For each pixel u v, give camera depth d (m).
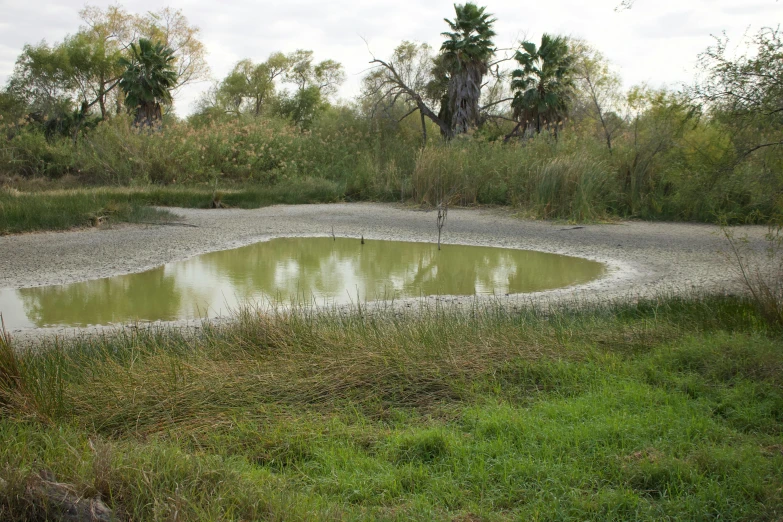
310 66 54.53
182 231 14.69
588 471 3.37
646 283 9.49
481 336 5.77
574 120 27.84
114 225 15.34
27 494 2.93
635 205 17.98
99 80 43.56
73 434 3.80
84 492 2.97
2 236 13.53
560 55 28.52
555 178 17.70
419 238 14.38
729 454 3.46
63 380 4.83
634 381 4.63
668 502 3.08
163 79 31.25
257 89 53.81
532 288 9.48
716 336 5.52
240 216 17.95
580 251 12.63
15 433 3.76
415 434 3.78
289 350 5.47
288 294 9.09
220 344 5.77
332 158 27.52
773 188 8.46
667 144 17.70
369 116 32.69
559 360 5.05
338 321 6.84
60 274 10.06
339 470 3.40
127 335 6.57
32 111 39.44
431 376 4.84
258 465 3.54
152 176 25.31
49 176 25.48
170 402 4.39
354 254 12.48
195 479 3.14
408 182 21.88
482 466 3.38
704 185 10.11
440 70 34.12
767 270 10.15
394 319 6.63
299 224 16.34
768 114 8.10
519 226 16.19
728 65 8.34
